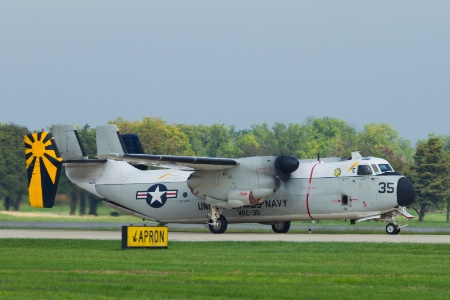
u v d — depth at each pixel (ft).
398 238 481.46
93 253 368.68
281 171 540.52
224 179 545.85
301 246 409.69
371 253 368.68
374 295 239.09
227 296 237.25
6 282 260.83
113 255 357.61
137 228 392.68
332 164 538.47
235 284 258.98
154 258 343.46
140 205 591.78
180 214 579.48
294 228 653.30
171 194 580.71
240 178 541.75
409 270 297.94
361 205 524.11
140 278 272.10
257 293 241.55
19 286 252.62
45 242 447.01
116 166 605.31
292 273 287.89
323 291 245.65
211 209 560.20
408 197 516.32
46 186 558.15
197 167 540.11
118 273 286.46
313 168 542.98
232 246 413.39
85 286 252.83
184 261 330.13
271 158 537.65
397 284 260.62
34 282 261.24
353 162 531.91
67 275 279.28
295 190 540.52
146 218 595.06
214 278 272.72
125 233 390.01
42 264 314.76
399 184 517.55
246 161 541.34
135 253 368.48
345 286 255.50
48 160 557.74
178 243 435.94
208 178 550.77
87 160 603.26
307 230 597.52
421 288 252.42
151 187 588.91
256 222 562.66
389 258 344.69
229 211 560.20
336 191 530.27
